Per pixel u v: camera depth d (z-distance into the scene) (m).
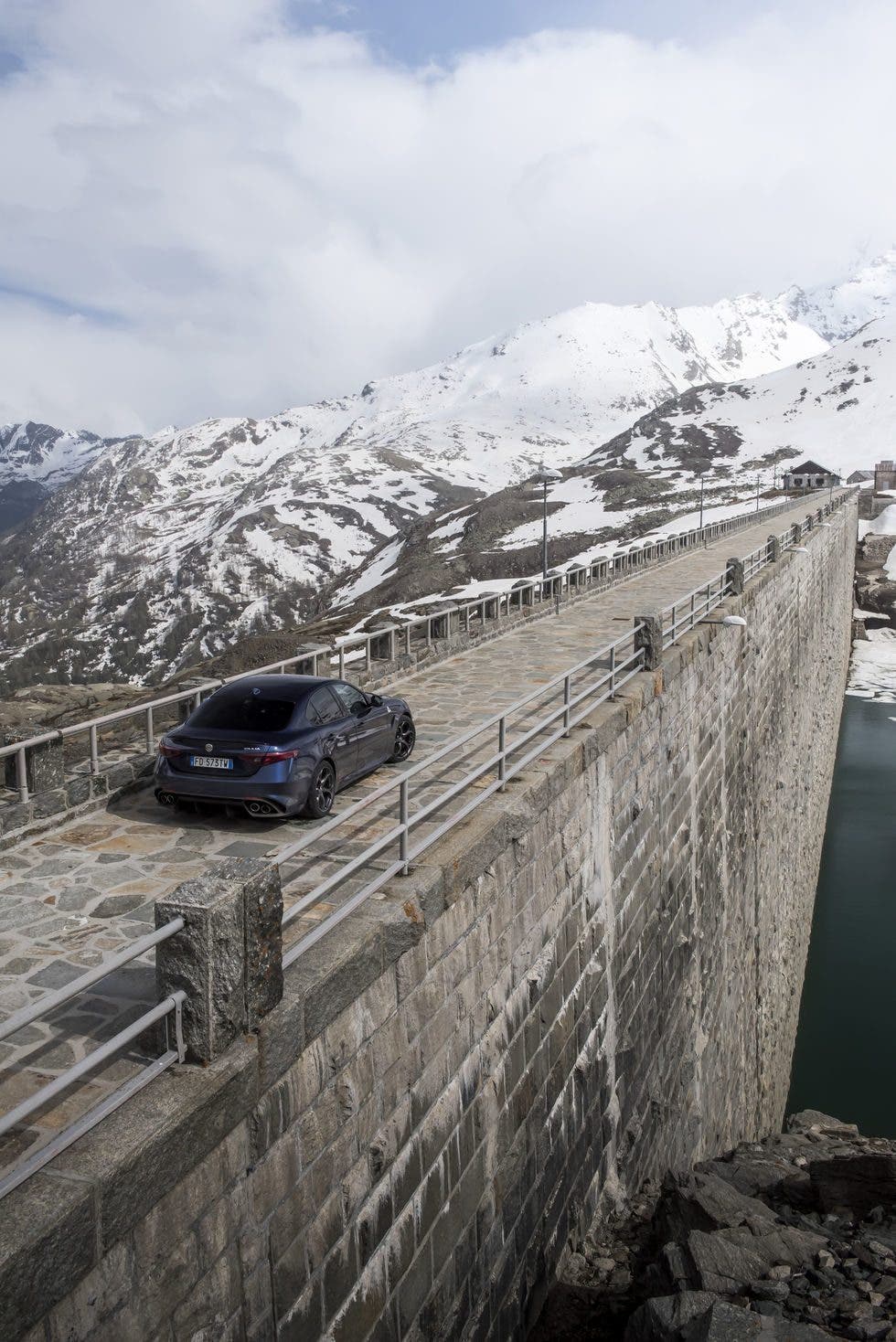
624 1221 14.09
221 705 11.86
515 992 10.99
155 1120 5.46
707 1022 22.11
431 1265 8.85
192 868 10.31
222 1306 6.05
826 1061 33.72
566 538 141.12
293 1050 6.65
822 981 38.59
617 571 40.75
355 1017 7.59
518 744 11.42
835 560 71.50
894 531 127.38
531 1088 11.43
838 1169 13.67
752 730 29.27
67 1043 6.79
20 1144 5.48
